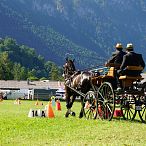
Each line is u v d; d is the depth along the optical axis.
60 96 110.50
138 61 22.14
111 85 22.14
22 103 65.88
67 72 27.59
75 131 17.92
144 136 16.11
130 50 22.25
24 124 21.03
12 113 30.88
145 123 21.11
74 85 25.92
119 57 23.00
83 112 25.17
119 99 22.78
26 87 147.25
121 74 22.03
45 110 26.61
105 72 23.31
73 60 27.88
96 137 16.03
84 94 24.92
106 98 22.75
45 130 18.45
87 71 25.41
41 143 14.84
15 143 14.91
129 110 25.03
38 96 111.31
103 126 19.50
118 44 23.27
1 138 16.11
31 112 26.41
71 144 14.46
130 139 15.45
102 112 23.12
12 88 147.62
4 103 63.56
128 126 19.31
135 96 22.66
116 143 14.57
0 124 21.03
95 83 23.88
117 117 25.28
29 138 16.09
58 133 17.38
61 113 32.28
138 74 22.06
